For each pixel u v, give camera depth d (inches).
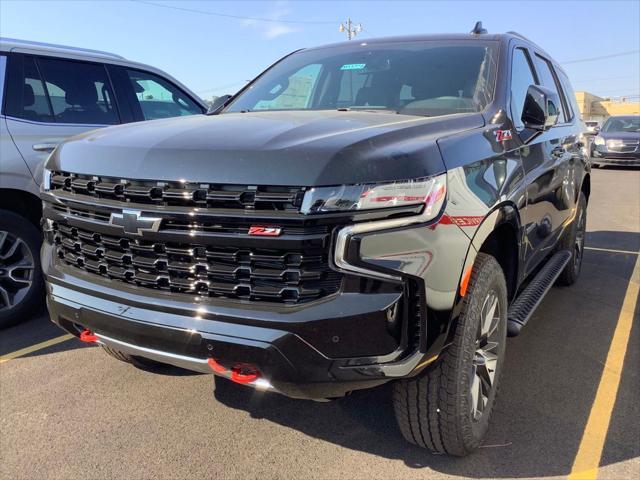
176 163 87.0
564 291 209.5
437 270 82.7
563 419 118.7
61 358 150.1
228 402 126.7
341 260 79.3
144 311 90.9
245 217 81.5
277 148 83.8
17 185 165.0
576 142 188.7
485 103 122.6
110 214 93.9
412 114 120.0
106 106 194.5
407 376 83.0
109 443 110.7
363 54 149.6
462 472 101.6
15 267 168.6
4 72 168.1
